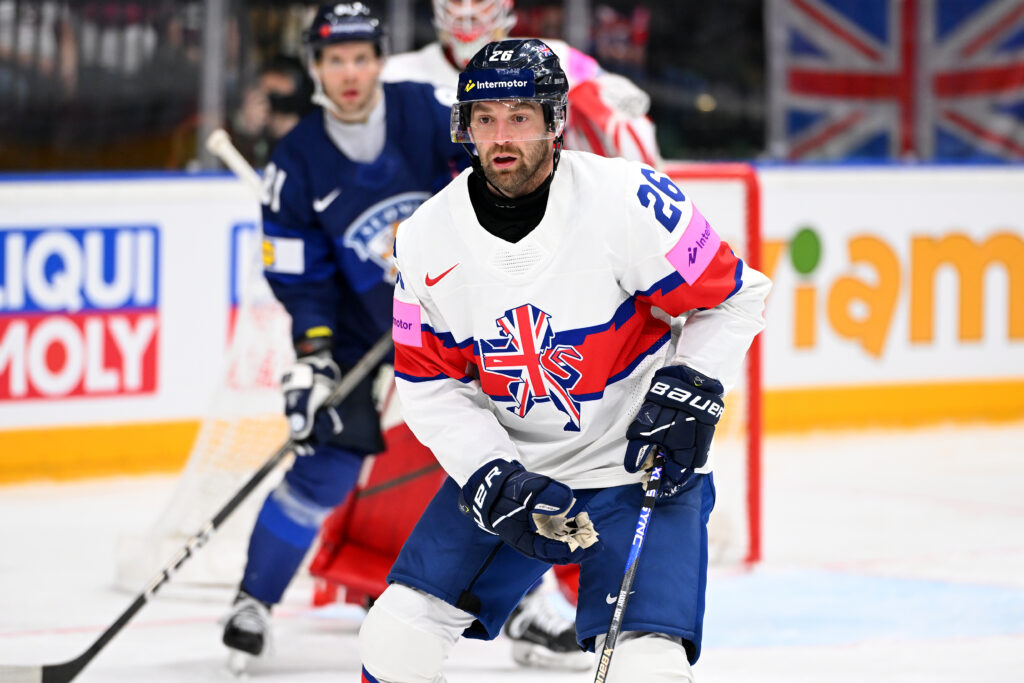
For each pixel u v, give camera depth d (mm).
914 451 21625
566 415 7043
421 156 10750
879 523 16531
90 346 19266
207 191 19938
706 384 6812
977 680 9898
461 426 7043
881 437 22828
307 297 10695
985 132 25297
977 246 24328
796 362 23125
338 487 10656
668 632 6547
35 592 13195
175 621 12180
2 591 13219
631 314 6965
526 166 6621
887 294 23719
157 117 21172
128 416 19547
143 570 13344
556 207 6723
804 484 19031
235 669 10281
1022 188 24547
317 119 10688
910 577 13781
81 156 20938
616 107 11883
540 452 7188
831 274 23297
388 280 10828
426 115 10758
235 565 13500
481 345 6973
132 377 19547
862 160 23969
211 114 21328
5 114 20531
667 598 6605
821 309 23250
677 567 6707
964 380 24344
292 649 11180
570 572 11195
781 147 24422
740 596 12977
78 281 19172
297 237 10656
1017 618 12031
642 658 6484
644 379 7141
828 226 23234
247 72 21406
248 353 13891
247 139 21562
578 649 10383
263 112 21562
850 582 13570
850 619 12008
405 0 21938
